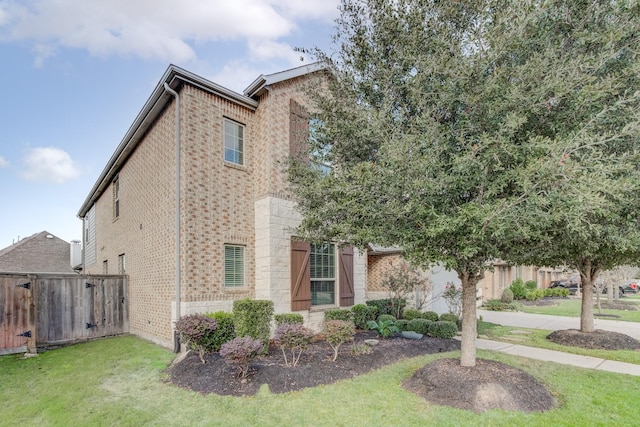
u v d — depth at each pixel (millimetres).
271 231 9445
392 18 5352
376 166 4918
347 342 8609
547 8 4426
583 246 6441
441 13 5109
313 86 6969
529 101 4398
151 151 10453
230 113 9633
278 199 9680
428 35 5242
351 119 5926
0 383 6297
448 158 5098
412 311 12367
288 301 9625
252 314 7438
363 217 5570
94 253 18391
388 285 12938
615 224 5812
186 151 8594
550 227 4898
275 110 9852
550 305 20375
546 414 4676
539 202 4055
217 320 7547
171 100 9258
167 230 9078
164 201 9352
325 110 6309
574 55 4734
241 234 9531
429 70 4934
